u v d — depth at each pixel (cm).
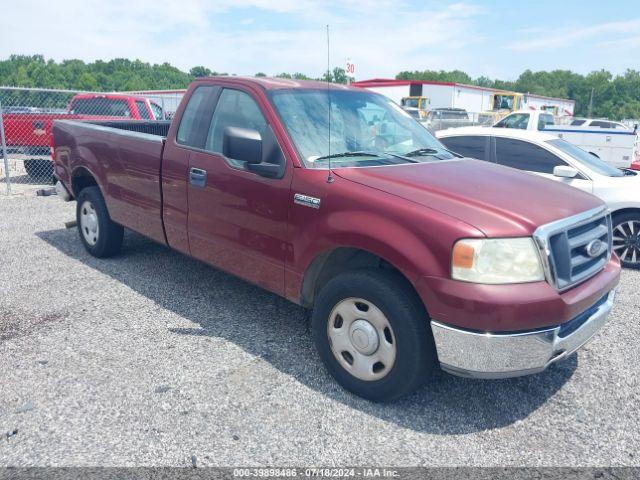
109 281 538
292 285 376
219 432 309
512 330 289
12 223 776
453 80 15412
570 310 302
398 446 302
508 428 322
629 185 664
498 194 335
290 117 394
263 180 385
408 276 307
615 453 302
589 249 331
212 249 438
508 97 4700
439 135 802
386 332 326
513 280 293
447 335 298
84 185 631
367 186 340
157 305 482
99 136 557
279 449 296
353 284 331
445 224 300
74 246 659
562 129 1286
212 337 423
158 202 484
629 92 15162
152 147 484
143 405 332
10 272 560
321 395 348
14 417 317
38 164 1218
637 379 380
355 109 439
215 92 444
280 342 418
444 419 328
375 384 333
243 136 353
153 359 387
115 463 282
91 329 432
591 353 418
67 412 323
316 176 359
